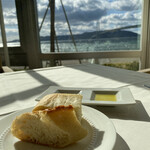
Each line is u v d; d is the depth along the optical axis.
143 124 0.39
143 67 2.12
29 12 2.09
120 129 0.37
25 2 2.07
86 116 0.38
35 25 2.16
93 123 0.35
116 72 1.01
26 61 2.34
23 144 0.30
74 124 0.29
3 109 0.52
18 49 2.28
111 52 2.13
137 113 0.45
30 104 0.56
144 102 0.53
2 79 0.93
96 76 0.93
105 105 0.47
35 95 0.65
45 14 2.15
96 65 1.27
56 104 0.33
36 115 0.30
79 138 0.29
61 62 2.28
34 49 2.24
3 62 2.33
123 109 0.48
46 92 0.60
